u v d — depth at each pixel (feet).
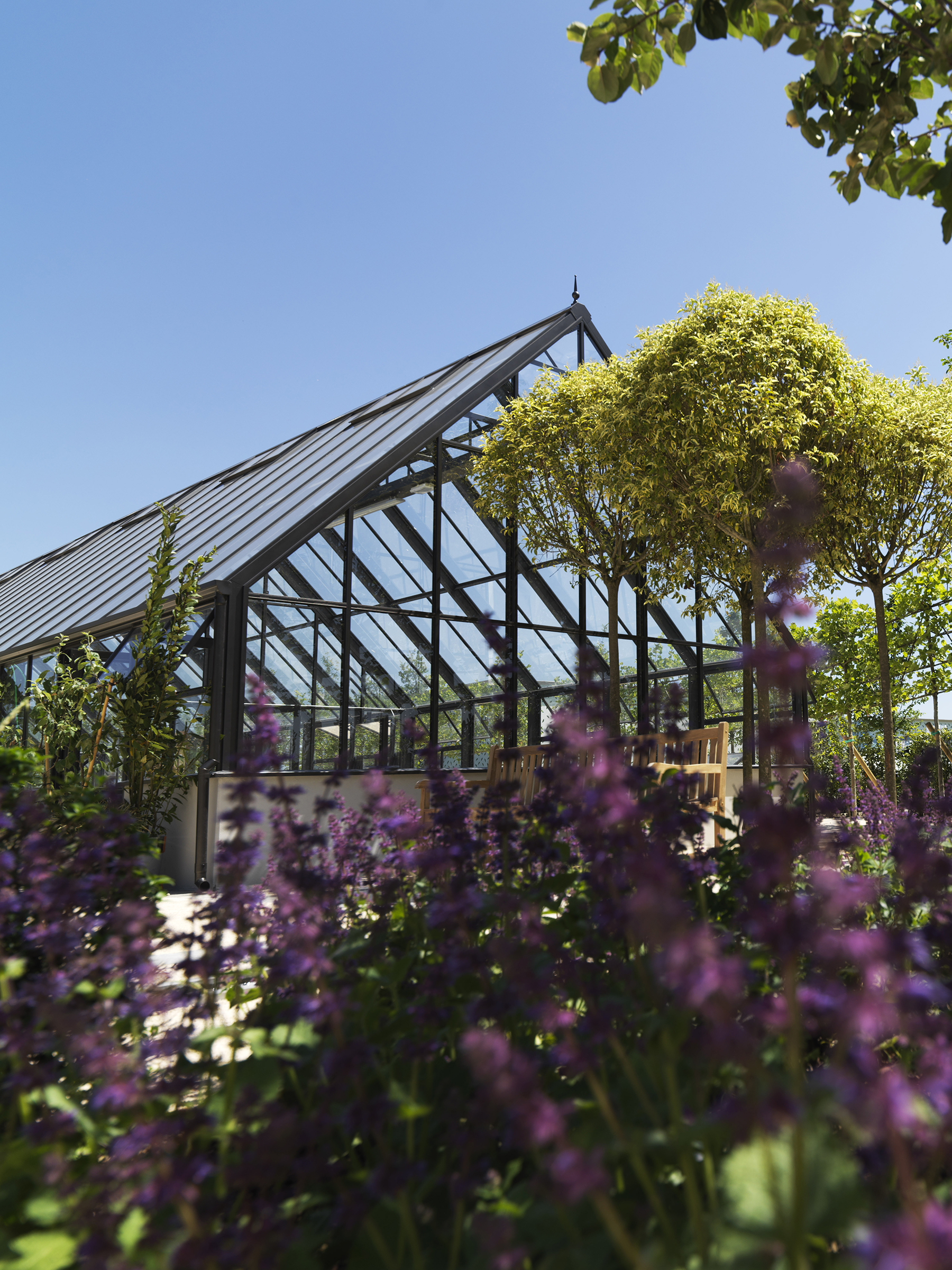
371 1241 4.42
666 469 31.40
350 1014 5.73
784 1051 4.86
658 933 3.24
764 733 4.01
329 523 33.94
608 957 5.80
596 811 5.50
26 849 6.31
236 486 48.11
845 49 10.89
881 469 33.78
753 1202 3.32
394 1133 5.31
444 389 42.68
